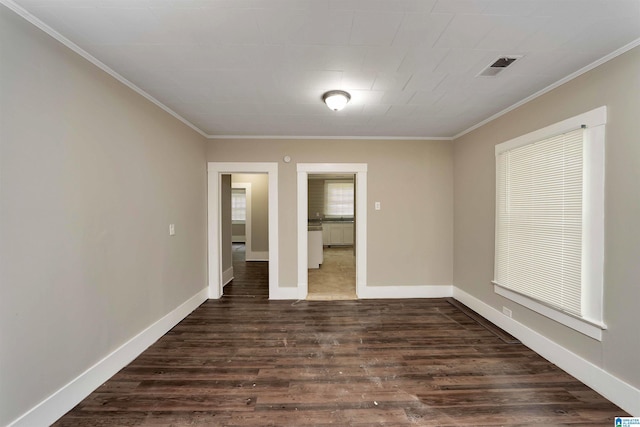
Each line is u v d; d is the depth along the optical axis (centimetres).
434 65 208
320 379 215
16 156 150
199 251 377
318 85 241
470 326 313
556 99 235
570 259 220
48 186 167
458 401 190
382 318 337
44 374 165
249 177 709
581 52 189
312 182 956
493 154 320
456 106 288
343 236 927
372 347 266
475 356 249
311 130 376
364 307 376
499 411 181
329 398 193
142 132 255
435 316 343
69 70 180
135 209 246
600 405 186
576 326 215
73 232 184
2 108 143
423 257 418
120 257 228
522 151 273
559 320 230
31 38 156
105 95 211
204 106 289
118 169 225
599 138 199
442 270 418
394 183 412
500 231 305
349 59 200
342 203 958
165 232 294
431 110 300
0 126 142
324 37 174
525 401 190
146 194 261
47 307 167
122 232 230
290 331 301
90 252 198
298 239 409
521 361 241
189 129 346
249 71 216
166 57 197
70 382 181
